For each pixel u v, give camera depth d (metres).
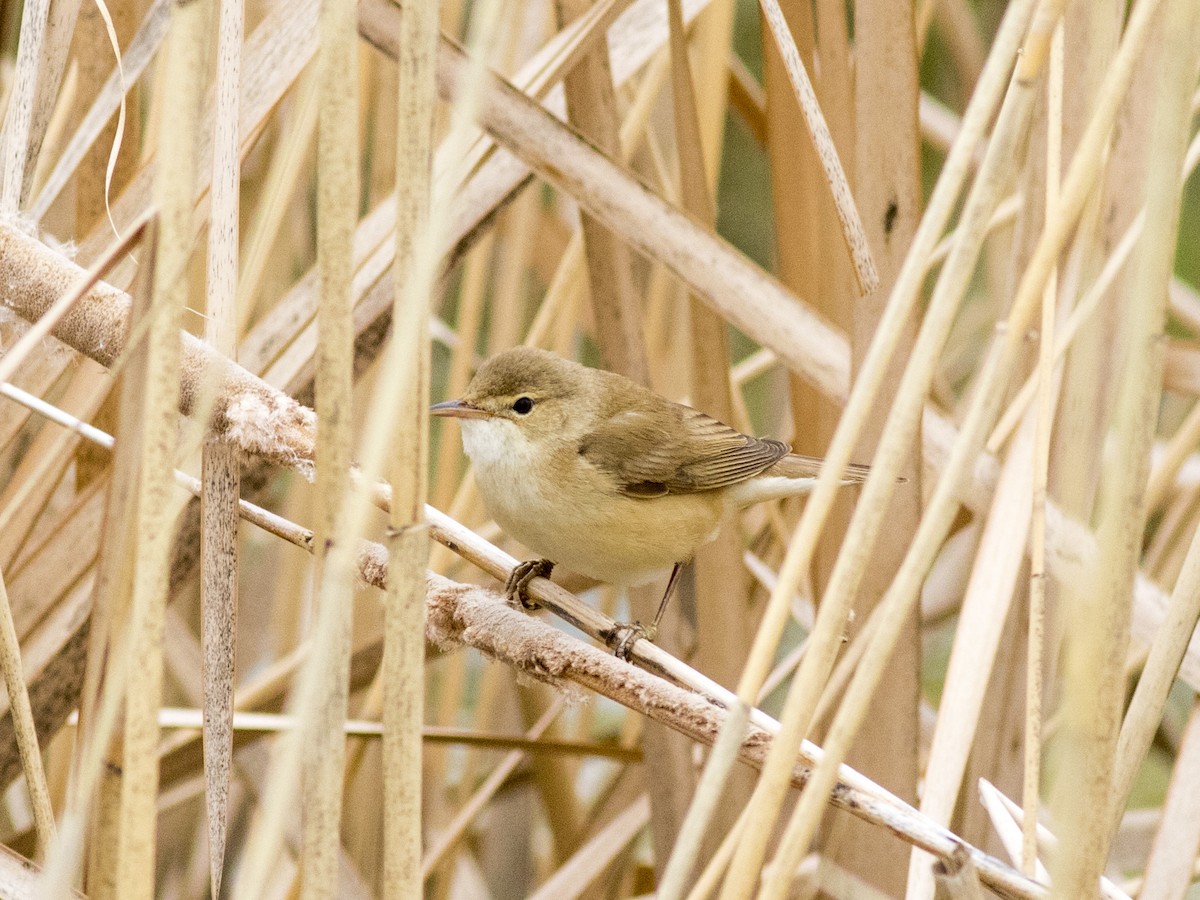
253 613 11.28
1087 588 4.12
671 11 7.77
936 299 4.02
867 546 4.06
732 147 14.21
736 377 10.70
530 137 7.59
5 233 5.99
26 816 9.85
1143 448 4.08
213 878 5.31
